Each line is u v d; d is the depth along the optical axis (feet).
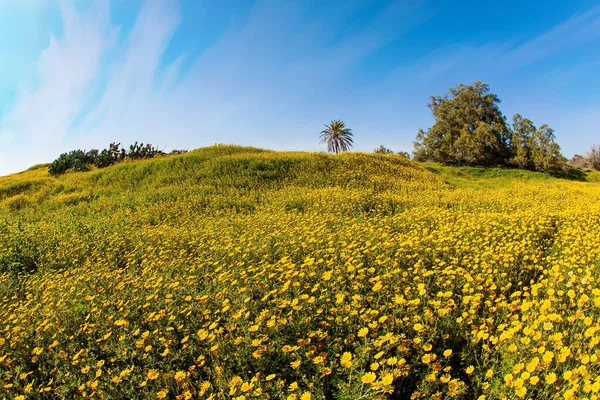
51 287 20.11
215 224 33.19
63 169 75.61
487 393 9.48
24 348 13.91
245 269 18.63
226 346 11.62
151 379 10.82
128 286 18.39
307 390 9.69
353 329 11.82
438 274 16.15
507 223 28.84
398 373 9.34
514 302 12.75
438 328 11.78
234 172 61.00
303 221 30.30
